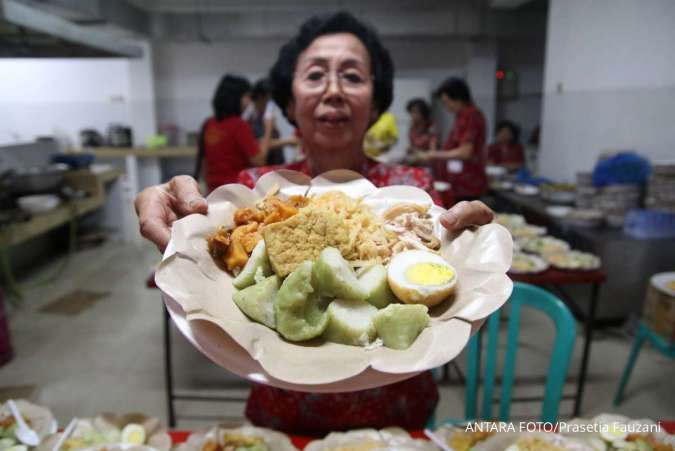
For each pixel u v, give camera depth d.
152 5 6.38
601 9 3.72
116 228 5.45
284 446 1.03
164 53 7.37
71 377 2.62
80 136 6.57
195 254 0.78
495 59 7.13
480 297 0.71
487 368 1.58
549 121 4.67
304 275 0.71
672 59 3.02
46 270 4.47
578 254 2.51
